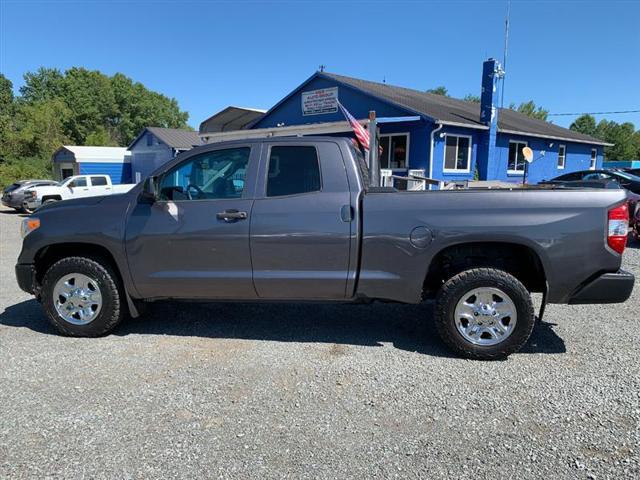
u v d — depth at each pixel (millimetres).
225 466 2697
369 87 20297
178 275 4473
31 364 4039
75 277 4645
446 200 4121
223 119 24828
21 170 39344
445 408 3348
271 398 3482
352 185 4293
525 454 2814
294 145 4434
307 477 2607
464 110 21969
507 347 4109
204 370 3949
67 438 2951
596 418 3209
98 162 33281
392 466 2707
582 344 4566
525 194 4035
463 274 4145
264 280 4367
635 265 8344
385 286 4234
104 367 3994
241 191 4430
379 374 3889
